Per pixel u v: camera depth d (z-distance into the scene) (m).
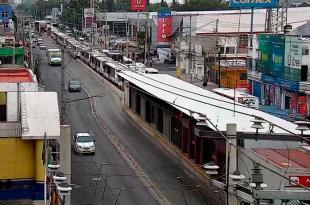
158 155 40.38
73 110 57.66
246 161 26.27
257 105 48.28
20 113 22.58
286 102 55.56
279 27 78.19
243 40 77.12
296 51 53.25
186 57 85.62
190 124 37.97
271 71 58.34
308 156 25.62
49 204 19.61
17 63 68.50
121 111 58.91
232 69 72.12
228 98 43.72
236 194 15.68
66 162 22.56
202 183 32.50
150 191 31.12
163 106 45.22
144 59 96.62
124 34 148.25
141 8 102.25
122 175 34.31
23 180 20.22
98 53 95.06
